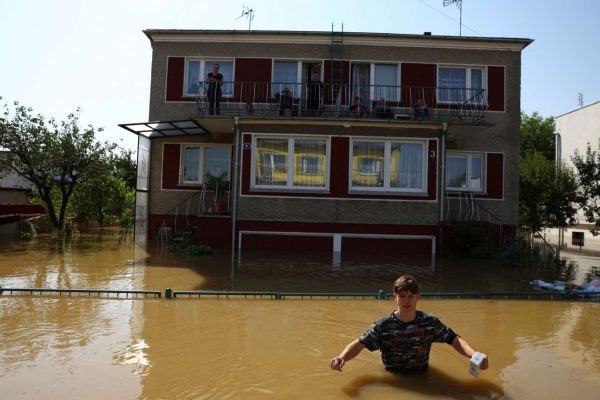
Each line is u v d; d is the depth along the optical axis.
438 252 13.41
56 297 6.69
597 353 4.70
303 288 7.87
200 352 4.50
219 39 15.83
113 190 21.08
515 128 15.65
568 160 26.69
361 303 6.73
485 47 15.72
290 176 13.81
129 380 3.79
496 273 10.20
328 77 15.66
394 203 13.60
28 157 17.48
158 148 16.17
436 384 3.84
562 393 3.72
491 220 15.38
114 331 5.09
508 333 5.39
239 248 13.59
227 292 7.00
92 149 18.45
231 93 15.80
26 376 3.83
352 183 13.80
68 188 20.06
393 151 13.89
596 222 13.93
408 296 3.98
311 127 13.72
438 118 15.05
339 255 12.71
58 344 4.63
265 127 13.68
